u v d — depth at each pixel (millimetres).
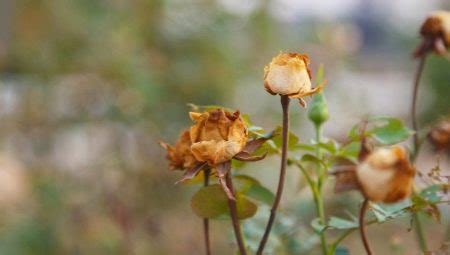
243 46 2408
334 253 789
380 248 1527
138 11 2318
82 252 1983
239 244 700
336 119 2457
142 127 2189
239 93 2400
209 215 737
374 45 5504
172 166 718
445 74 3215
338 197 1282
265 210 886
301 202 1266
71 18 2260
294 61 668
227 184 676
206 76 2336
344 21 3244
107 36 2242
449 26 881
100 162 2141
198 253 2094
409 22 3879
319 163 776
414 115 883
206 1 2354
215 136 666
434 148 855
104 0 2297
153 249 2061
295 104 2389
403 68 3723
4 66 2311
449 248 777
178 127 2260
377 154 586
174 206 2180
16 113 2293
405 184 583
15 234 2037
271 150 765
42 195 2088
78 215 2045
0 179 2152
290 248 878
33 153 2260
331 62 2578
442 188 740
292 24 2633
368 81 3572
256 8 2404
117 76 2211
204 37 2344
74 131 2244
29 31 2314
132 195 2113
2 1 2367
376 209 714
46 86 2275
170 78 2295
